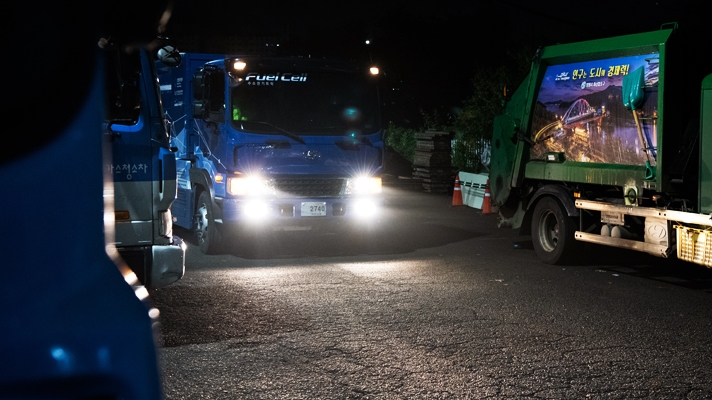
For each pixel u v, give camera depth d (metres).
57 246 1.62
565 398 5.14
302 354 6.08
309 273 9.62
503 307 7.84
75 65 1.63
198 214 11.74
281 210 10.98
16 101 1.58
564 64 10.75
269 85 10.98
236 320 7.14
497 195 12.28
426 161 22.84
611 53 9.90
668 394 5.24
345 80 11.37
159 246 6.62
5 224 1.58
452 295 8.38
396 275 9.55
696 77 9.34
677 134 9.24
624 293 8.66
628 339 6.67
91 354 1.65
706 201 8.70
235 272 9.66
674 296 8.53
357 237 12.51
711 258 8.50
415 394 5.19
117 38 2.68
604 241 9.87
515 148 11.81
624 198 9.78
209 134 11.32
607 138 10.06
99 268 1.67
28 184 1.60
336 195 11.34
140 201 6.57
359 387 5.32
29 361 1.59
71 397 1.63
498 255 11.31
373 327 6.95
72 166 1.63
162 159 6.63
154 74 6.62
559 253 10.46
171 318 7.20
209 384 5.35
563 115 10.79
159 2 2.64
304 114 11.13
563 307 7.89
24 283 1.60
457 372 5.67
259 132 10.86
